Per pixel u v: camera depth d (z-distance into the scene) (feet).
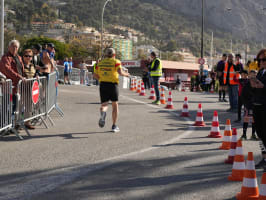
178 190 15.55
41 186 15.84
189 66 289.53
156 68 52.60
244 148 24.84
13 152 22.31
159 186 16.05
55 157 21.12
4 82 25.66
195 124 34.42
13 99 27.50
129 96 67.05
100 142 25.63
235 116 42.34
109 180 16.83
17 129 29.30
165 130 31.37
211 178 17.40
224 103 58.75
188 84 220.84
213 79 98.17
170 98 48.80
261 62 19.45
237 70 45.19
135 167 19.16
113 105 29.81
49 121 34.96
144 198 14.49
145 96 69.31
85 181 16.63
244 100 27.86
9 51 28.30
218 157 21.83
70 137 27.35
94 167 19.03
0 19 69.21
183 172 18.39
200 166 19.62
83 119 36.60
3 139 26.32
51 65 34.35
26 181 16.57
